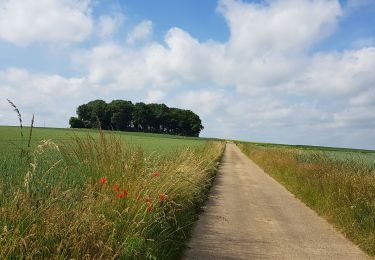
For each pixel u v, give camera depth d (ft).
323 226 37.52
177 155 51.80
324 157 77.36
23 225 16.55
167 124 451.94
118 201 23.17
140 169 30.07
